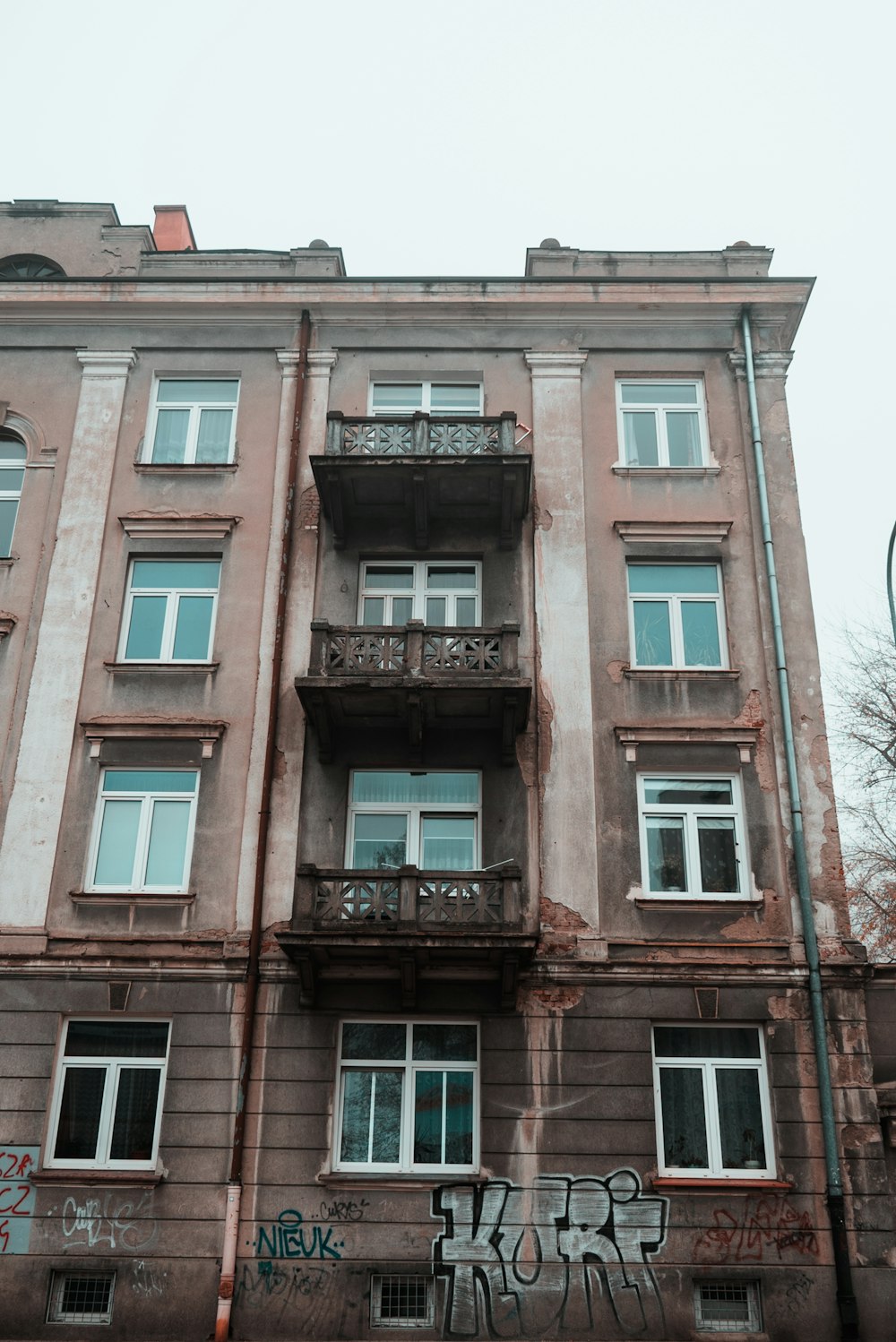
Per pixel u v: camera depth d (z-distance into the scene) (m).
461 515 18.47
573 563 18.16
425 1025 15.77
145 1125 15.31
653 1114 15.02
